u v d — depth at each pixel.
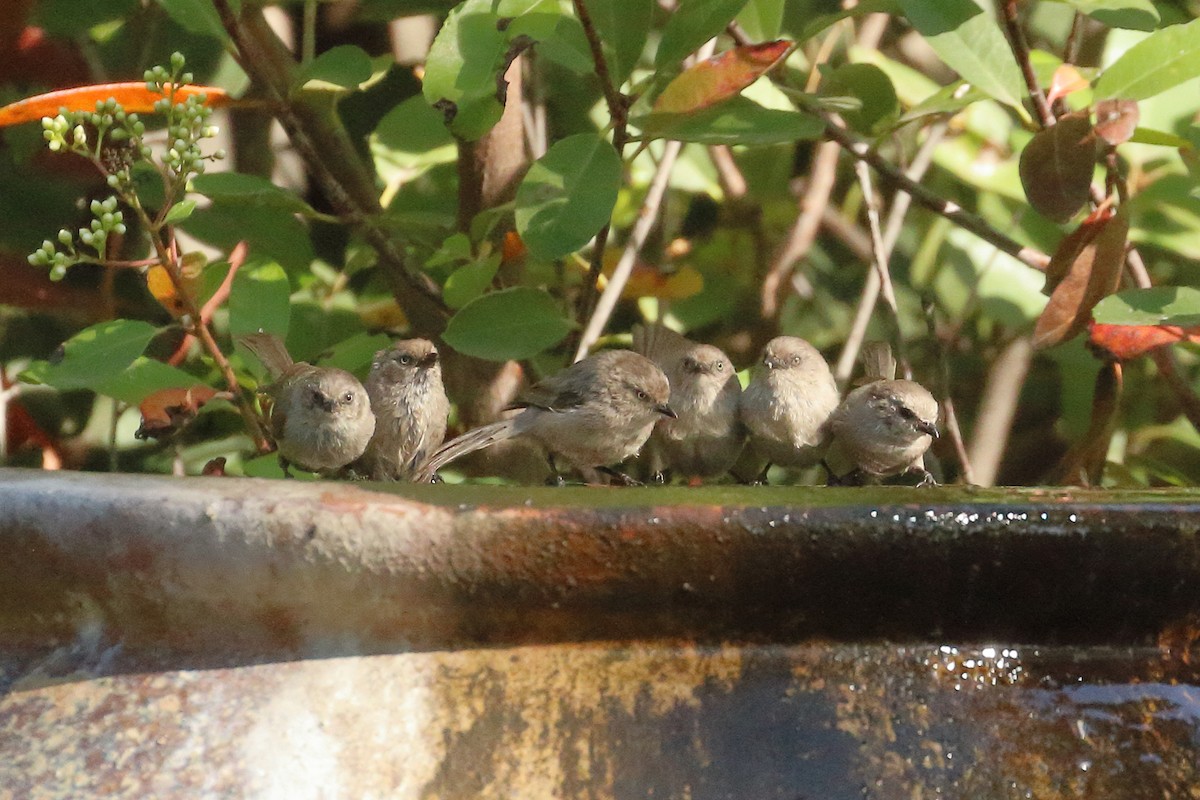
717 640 6.35
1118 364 9.54
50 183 11.59
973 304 12.64
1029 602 6.28
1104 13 8.49
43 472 6.41
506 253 10.46
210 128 8.09
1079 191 8.48
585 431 9.88
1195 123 10.87
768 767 6.02
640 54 8.66
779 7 10.10
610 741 6.07
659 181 10.96
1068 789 6.00
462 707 6.16
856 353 12.06
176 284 8.54
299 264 11.12
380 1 11.46
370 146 11.52
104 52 11.89
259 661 6.26
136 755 5.95
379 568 6.08
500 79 8.36
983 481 13.20
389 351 10.29
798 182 14.62
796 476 12.68
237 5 9.12
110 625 6.33
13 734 6.03
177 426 9.09
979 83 8.69
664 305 12.67
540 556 6.09
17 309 12.12
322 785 5.91
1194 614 6.33
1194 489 6.74
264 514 6.02
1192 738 6.18
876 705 6.22
